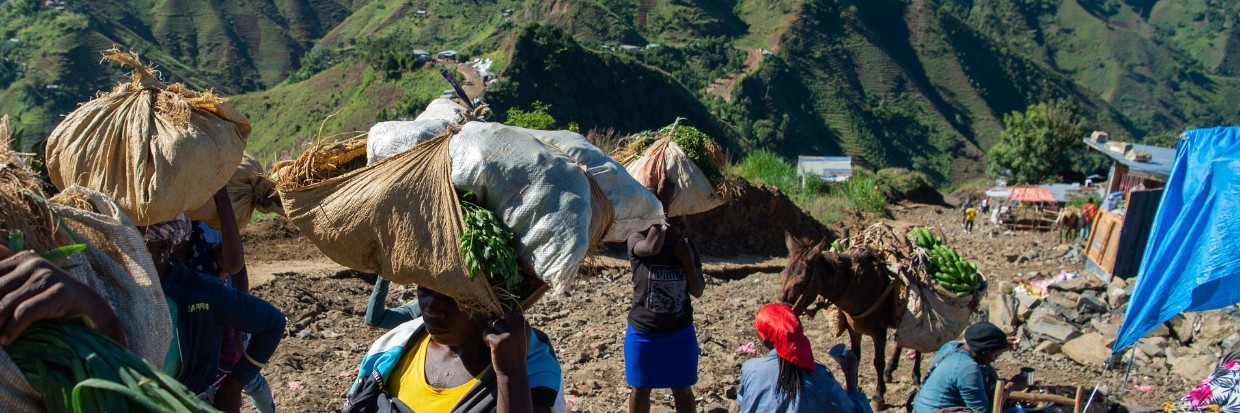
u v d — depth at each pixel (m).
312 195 2.77
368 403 3.15
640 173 5.26
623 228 2.91
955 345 6.02
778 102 154.38
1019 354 8.96
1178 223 6.02
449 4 199.88
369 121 87.75
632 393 5.31
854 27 194.12
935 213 38.59
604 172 2.83
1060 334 9.05
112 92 3.09
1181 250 6.02
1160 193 12.95
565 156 2.75
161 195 2.92
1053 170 70.69
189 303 3.19
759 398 4.60
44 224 1.95
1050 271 14.66
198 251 3.85
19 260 1.70
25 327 1.64
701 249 16.17
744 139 101.88
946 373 5.79
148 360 2.05
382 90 91.12
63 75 128.25
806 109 160.00
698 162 5.44
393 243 2.61
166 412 1.69
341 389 6.48
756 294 11.33
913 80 184.38
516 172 2.59
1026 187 41.72
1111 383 8.08
